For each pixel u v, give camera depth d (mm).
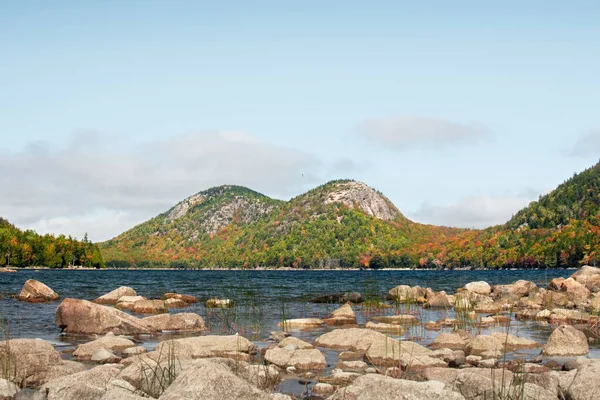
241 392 8797
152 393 10633
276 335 20125
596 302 28688
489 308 31484
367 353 15719
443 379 12273
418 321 25547
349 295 37625
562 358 15859
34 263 199500
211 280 97688
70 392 9586
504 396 9742
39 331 21938
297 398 11250
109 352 15602
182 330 22359
